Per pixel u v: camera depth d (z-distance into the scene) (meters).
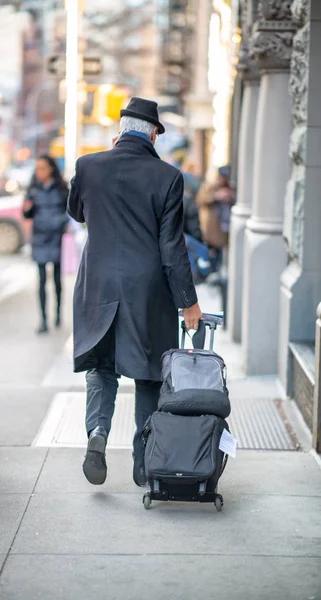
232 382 13.56
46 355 16.86
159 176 8.43
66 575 7.07
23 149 67.75
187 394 8.12
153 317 8.50
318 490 9.05
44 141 79.25
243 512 8.41
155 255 8.45
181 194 8.46
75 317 8.59
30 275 28.94
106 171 8.47
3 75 92.19
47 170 19.16
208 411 8.16
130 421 11.59
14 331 19.42
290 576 7.07
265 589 6.85
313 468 9.75
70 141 24.58
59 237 19.23
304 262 12.18
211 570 7.18
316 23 11.55
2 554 7.45
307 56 11.68
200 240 16.03
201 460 8.00
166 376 8.29
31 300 23.88
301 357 11.55
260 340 13.97
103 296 8.44
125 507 8.50
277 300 13.92
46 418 11.76
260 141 14.06
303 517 8.32
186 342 12.90
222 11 25.94
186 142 56.53
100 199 8.47
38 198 19.11
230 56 22.11
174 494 8.27
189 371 8.23
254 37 13.44
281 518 8.29
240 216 17.12
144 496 8.43
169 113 68.94
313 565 7.28
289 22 13.31
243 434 11.05
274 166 13.97
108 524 8.09
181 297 8.33
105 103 28.33
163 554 7.47
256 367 14.00
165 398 8.20
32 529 7.98
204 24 48.03
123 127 8.64
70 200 8.75
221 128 33.66
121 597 6.71
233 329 17.06
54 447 10.47
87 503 8.60
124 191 8.42
